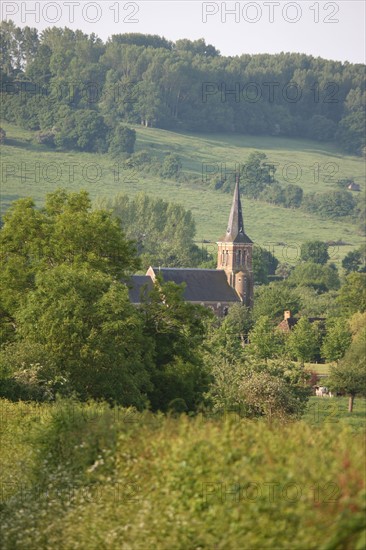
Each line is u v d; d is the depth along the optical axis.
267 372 145.00
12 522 49.25
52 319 107.00
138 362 109.56
